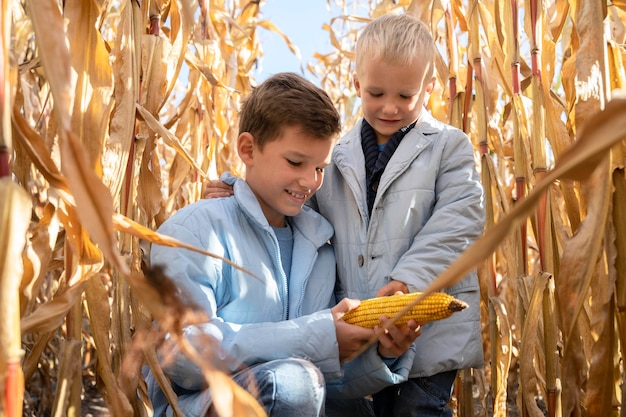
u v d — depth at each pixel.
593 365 1.50
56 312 1.29
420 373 1.75
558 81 3.24
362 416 1.84
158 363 1.46
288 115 1.60
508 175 3.81
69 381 1.61
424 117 1.89
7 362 0.88
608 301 1.49
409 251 1.73
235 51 2.87
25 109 2.34
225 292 1.63
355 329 1.54
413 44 1.74
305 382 1.41
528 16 1.88
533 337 1.75
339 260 1.86
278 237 1.78
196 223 1.61
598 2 1.46
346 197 1.89
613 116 0.73
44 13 0.93
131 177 1.70
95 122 1.28
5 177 0.91
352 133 1.98
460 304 1.46
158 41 1.88
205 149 2.75
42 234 1.41
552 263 1.78
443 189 1.82
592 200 1.38
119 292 1.70
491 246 0.77
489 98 2.53
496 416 2.04
